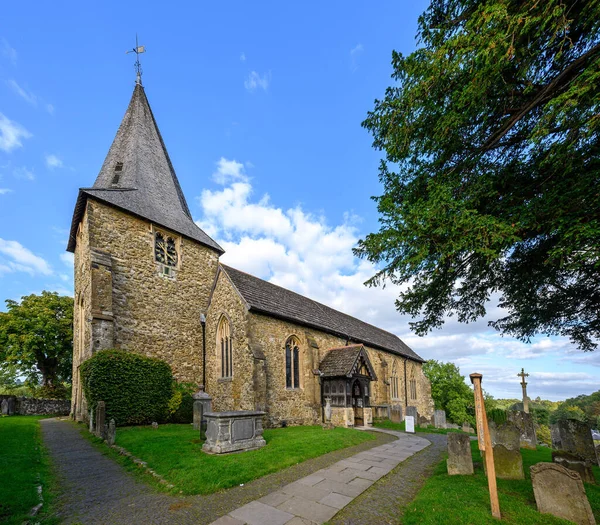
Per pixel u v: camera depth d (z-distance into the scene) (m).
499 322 10.44
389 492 6.64
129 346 16.23
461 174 7.34
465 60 5.88
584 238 5.30
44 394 28.27
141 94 25.03
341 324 25.09
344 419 16.44
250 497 6.22
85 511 5.69
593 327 9.03
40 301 29.41
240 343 16.05
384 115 7.63
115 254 16.59
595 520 5.11
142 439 10.55
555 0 4.81
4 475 7.15
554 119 5.14
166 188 22.48
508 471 7.12
